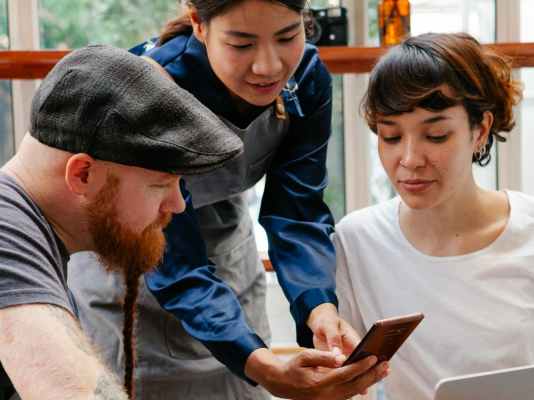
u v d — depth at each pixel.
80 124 0.90
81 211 0.95
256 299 1.77
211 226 1.62
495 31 2.54
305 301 1.37
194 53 1.36
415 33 2.55
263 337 1.77
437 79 1.29
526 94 2.53
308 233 1.49
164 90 0.94
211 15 1.22
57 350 0.78
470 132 1.36
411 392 1.51
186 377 1.61
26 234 0.87
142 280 1.56
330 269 1.43
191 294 1.32
